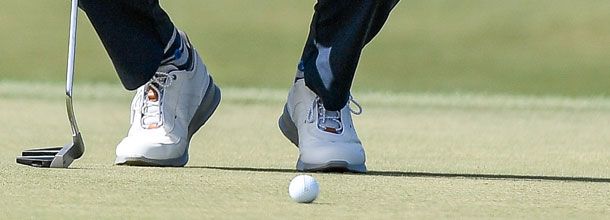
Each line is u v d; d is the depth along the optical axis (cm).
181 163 1030
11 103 2144
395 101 2491
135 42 980
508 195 831
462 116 2064
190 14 3544
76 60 3066
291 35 3409
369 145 1405
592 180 966
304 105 1018
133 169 969
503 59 3186
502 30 3419
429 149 1352
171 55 1024
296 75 1044
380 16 980
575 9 3569
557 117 2075
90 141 1391
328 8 968
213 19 3503
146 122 1021
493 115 2109
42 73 2928
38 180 862
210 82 1088
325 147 990
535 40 3338
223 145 1358
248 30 3434
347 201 777
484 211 740
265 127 1714
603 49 3259
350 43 966
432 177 962
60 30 3325
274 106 2264
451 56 3212
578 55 3216
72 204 739
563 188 886
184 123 1034
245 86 2912
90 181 862
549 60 3162
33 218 679
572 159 1234
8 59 3036
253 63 3148
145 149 1002
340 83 982
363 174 983
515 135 1631
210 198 778
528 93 2816
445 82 2970
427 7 3609
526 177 991
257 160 1141
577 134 1672
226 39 3350
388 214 717
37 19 3406
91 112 1989
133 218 683
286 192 817
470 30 3425
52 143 1346
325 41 983
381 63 3141
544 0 3641
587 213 740
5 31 3278
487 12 3559
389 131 1667
